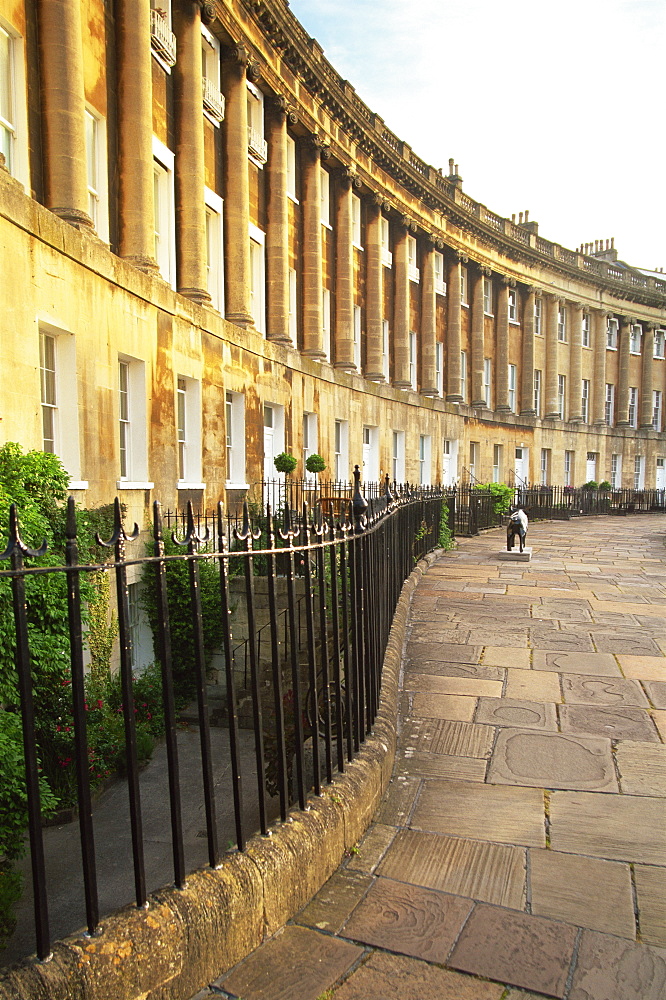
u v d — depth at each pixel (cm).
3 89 967
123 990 243
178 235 1482
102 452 1039
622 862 378
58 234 916
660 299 5022
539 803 445
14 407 821
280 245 2009
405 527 1065
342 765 423
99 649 932
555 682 680
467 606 1024
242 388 1670
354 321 2683
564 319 4478
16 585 216
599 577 1316
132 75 1228
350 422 2472
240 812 319
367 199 2725
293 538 375
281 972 289
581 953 304
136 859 264
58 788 779
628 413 4950
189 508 297
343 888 352
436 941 311
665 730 564
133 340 1148
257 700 337
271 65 1905
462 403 3481
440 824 420
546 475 4281
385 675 625
